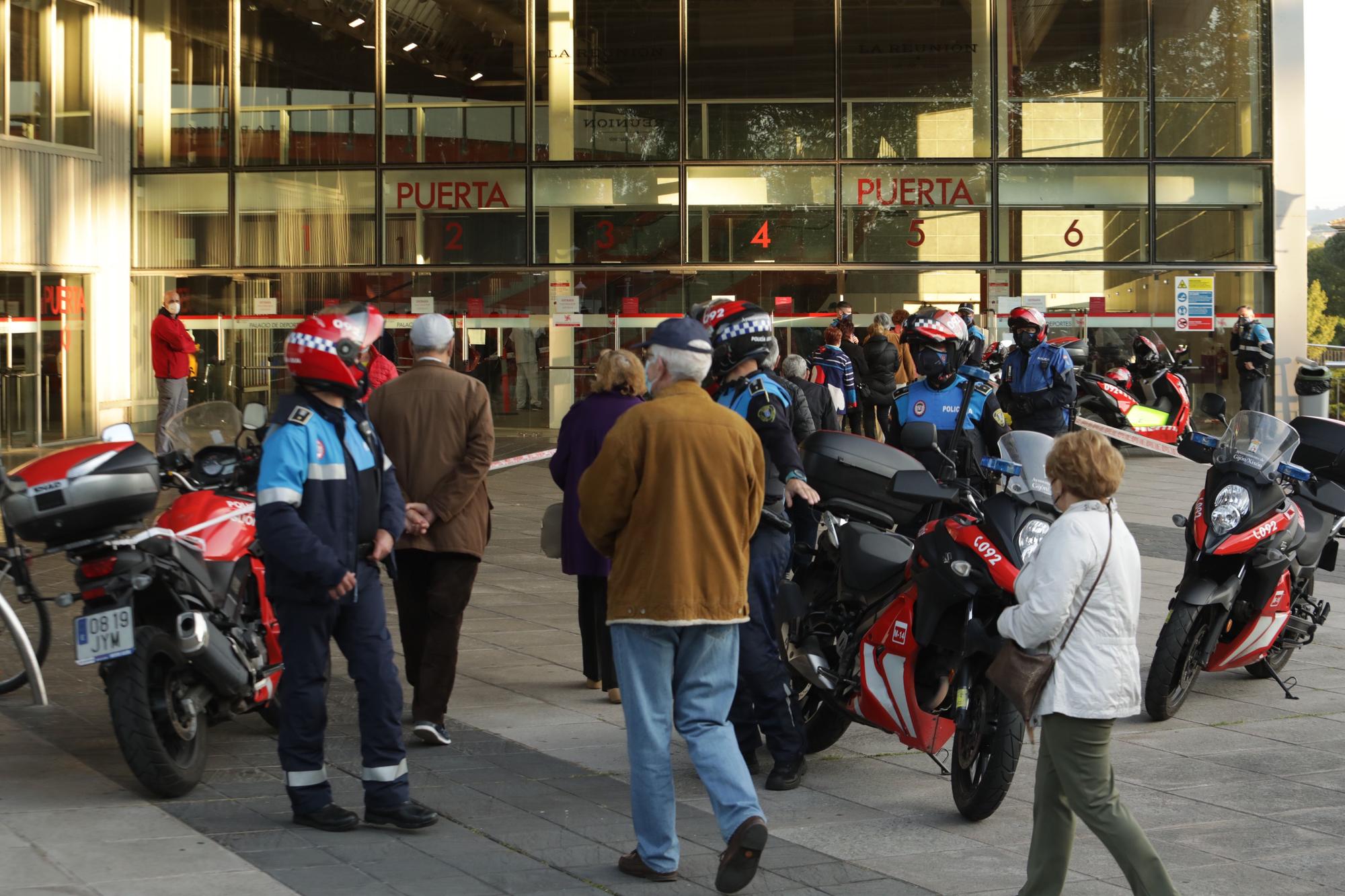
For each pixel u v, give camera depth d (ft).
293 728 16.10
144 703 16.61
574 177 66.85
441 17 67.15
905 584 18.28
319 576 15.46
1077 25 65.51
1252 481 22.18
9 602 28.43
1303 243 65.16
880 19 66.03
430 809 16.88
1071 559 13.35
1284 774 19.56
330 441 16.01
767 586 18.54
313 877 14.46
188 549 18.31
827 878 15.15
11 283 61.31
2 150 60.34
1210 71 65.21
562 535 22.80
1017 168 65.67
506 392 67.31
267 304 68.13
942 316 27.89
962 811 17.39
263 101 67.92
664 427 14.73
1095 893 15.05
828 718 20.13
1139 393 59.67
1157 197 65.36
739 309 19.24
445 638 20.34
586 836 16.28
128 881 14.03
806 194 66.23
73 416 64.75
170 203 68.28
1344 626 29.71
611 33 66.69
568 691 23.59
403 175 67.51
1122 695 13.39
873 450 20.31
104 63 66.28
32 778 17.61
